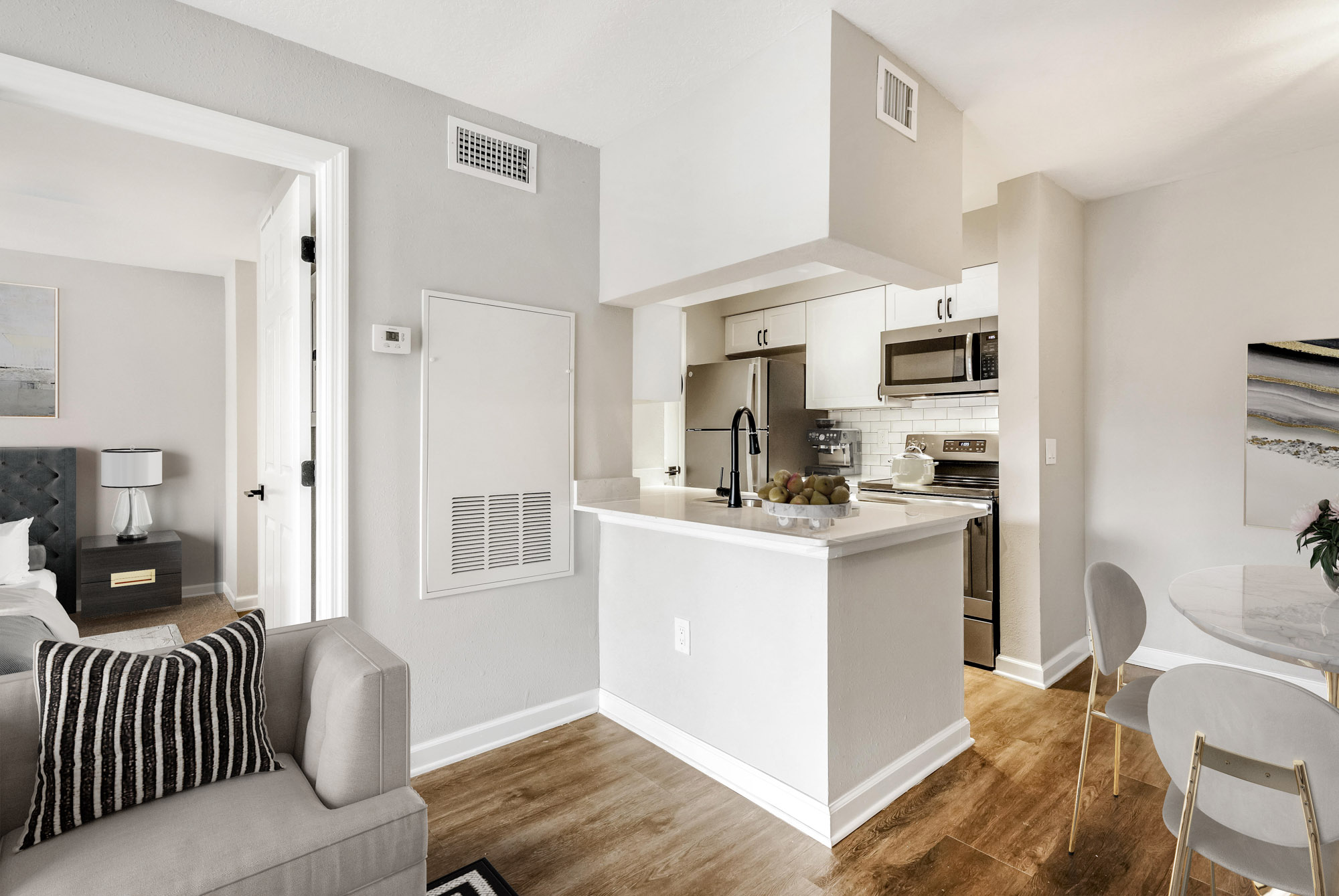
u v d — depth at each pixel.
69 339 4.10
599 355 2.73
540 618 2.54
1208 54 2.01
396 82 2.16
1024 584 3.05
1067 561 3.24
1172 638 3.12
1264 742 1.05
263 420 2.77
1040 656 3.01
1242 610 1.54
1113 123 2.48
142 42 1.70
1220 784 1.11
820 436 4.25
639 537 2.52
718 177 2.16
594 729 2.55
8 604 2.55
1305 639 1.33
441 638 2.28
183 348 4.47
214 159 2.54
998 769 2.24
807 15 1.83
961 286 3.51
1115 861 1.74
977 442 3.67
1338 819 0.99
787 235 1.93
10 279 3.92
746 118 2.06
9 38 1.53
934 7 1.79
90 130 2.30
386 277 2.14
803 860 1.76
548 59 2.05
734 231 2.11
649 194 2.45
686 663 2.32
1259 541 2.85
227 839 1.14
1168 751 1.19
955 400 3.88
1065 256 3.18
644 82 2.19
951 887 1.65
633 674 2.56
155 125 1.75
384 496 2.15
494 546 2.39
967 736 2.41
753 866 1.73
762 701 2.04
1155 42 1.94
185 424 4.49
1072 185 3.12
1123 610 1.89
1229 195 2.92
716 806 2.01
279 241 2.50
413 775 2.20
